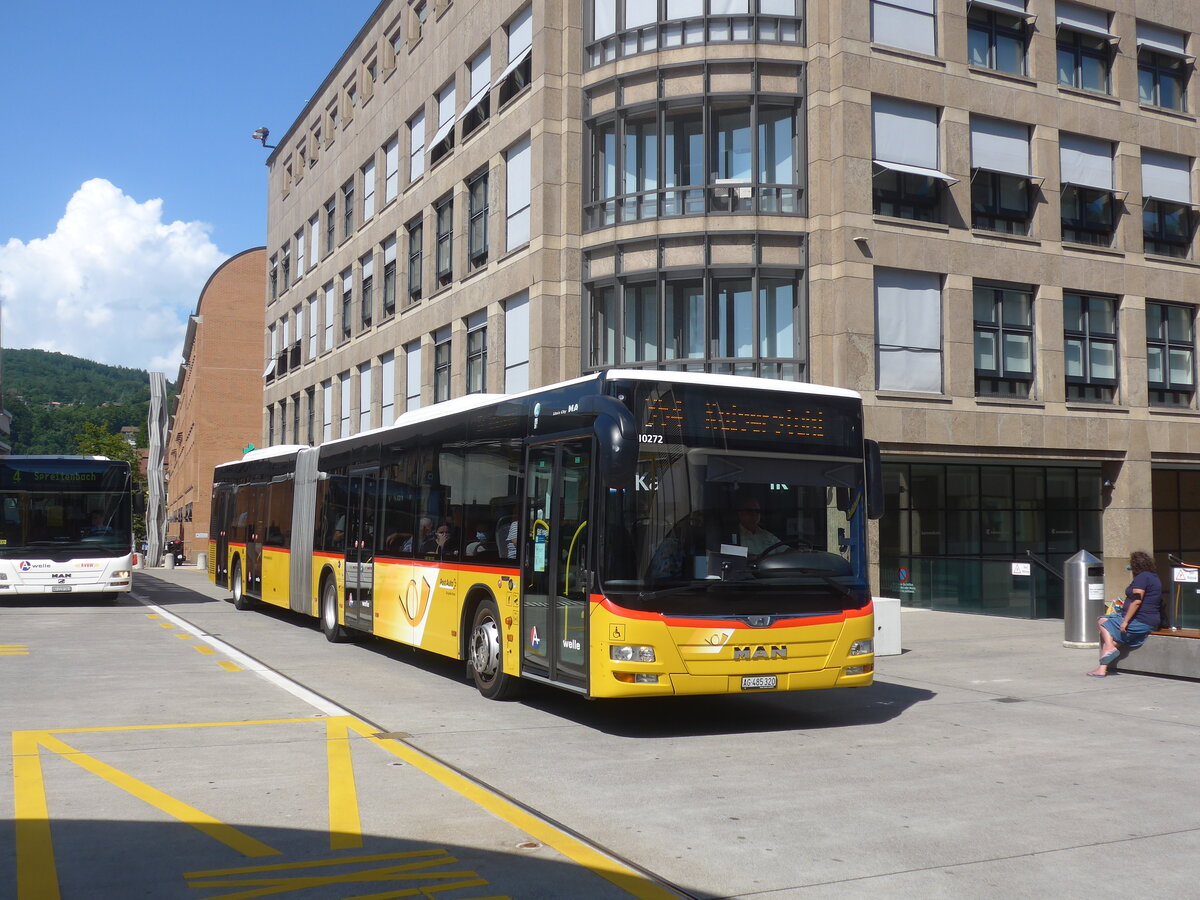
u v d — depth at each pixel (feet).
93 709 34.45
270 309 171.22
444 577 41.37
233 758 27.35
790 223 77.10
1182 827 21.94
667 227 77.82
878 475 34.58
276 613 72.18
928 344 79.97
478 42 96.02
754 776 26.27
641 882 18.16
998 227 84.64
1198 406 94.17
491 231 91.61
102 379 611.47
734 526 32.04
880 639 51.70
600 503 31.01
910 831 21.45
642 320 79.00
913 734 32.19
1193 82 95.86
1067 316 88.02
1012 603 71.56
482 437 39.29
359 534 51.67
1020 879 18.62
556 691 39.11
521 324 86.69
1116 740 31.32
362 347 126.31
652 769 26.96
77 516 77.25
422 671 44.29
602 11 82.48
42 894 17.25
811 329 76.95
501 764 27.27
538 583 34.42
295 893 17.39
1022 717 35.22
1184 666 43.57
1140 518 89.76
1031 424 83.87
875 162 77.92
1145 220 92.53
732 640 31.09
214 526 87.35
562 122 83.10
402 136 114.42
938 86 81.20
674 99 78.38
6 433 257.96
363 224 127.13
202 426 223.10
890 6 80.18
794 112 78.33
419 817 21.99
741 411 32.83
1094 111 89.25
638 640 30.25
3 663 45.29
